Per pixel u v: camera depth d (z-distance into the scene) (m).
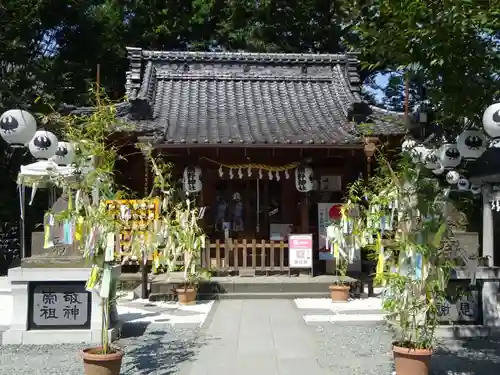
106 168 6.45
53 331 8.05
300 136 13.17
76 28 20.91
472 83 5.71
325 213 13.41
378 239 6.62
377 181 9.07
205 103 15.91
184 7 26.47
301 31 24.55
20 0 17.53
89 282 6.12
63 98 19.66
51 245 7.67
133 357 7.23
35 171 10.82
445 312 8.58
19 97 17.34
